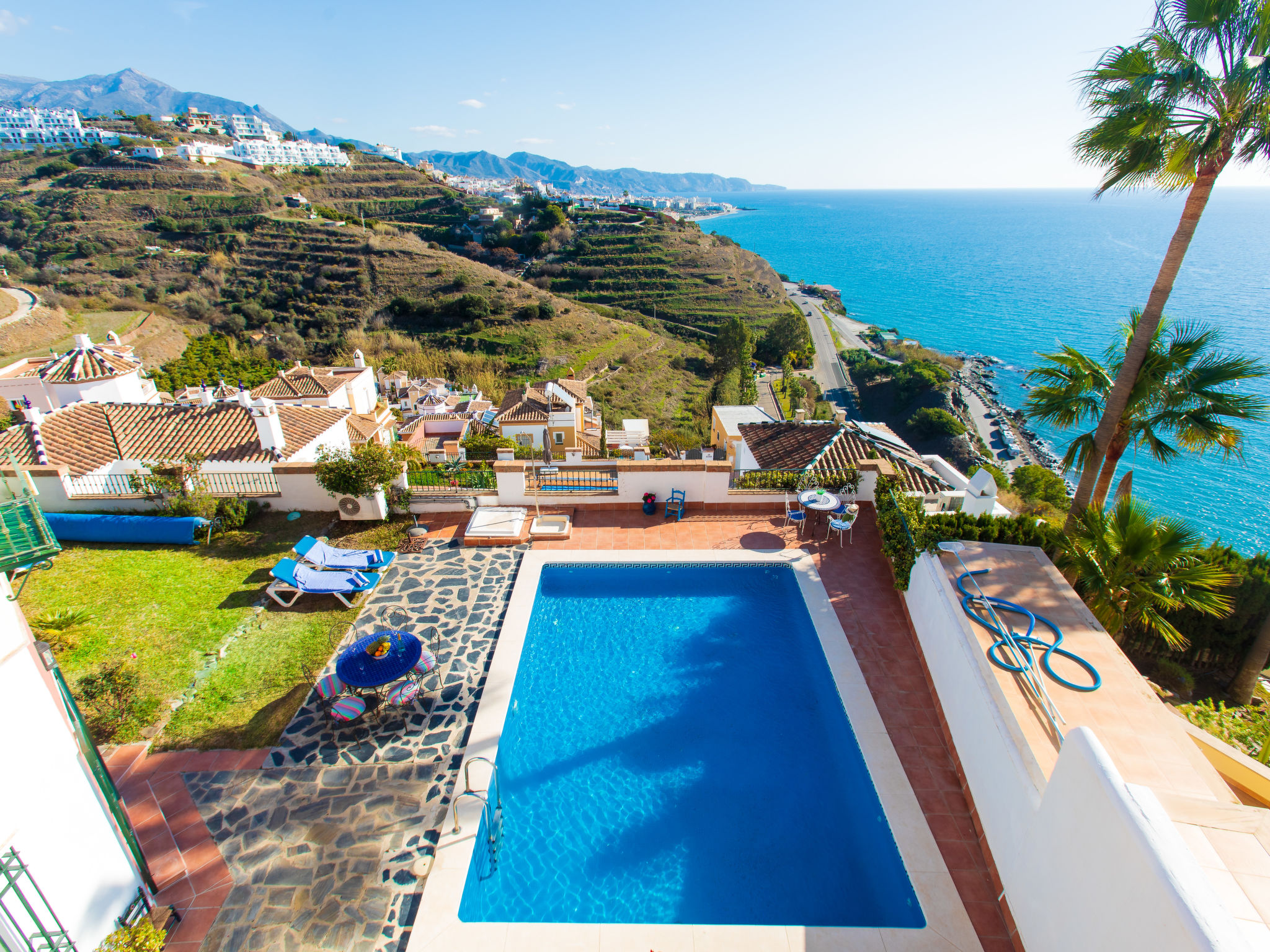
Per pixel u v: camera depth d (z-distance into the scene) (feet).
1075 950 16.83
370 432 104.99
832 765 28.53
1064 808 17.99
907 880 22.97
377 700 30.60
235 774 26.63
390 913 21.39
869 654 33.99
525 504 48.93
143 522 44.45
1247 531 197.77
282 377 113.60
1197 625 56.13
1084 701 24.18
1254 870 15.56
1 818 16.33
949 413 254.88
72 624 34.45
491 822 25.22
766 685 33.17
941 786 26.50
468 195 553.23
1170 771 20.99
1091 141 36.09
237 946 20.29
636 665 34.53
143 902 20.57
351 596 38.99
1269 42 30.35
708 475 48.16
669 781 27.66
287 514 48.78
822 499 44.88
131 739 28.32
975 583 31.35
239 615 36.99
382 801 25.48
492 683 31.91
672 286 416.87
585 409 159.22
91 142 483.51
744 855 24.49
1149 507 33.91
